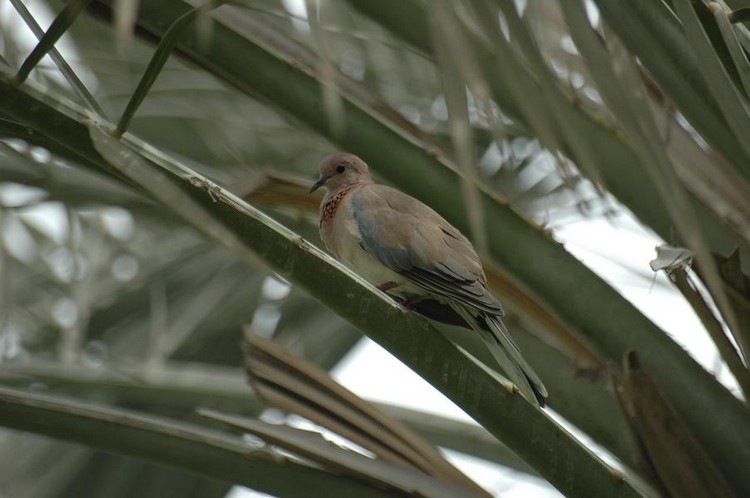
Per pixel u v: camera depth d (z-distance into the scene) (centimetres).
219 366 1107
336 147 817
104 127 639
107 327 1111
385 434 788
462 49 445
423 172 814
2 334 967
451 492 752
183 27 594
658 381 748
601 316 766
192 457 745
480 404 698
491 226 788
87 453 1008
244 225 666
